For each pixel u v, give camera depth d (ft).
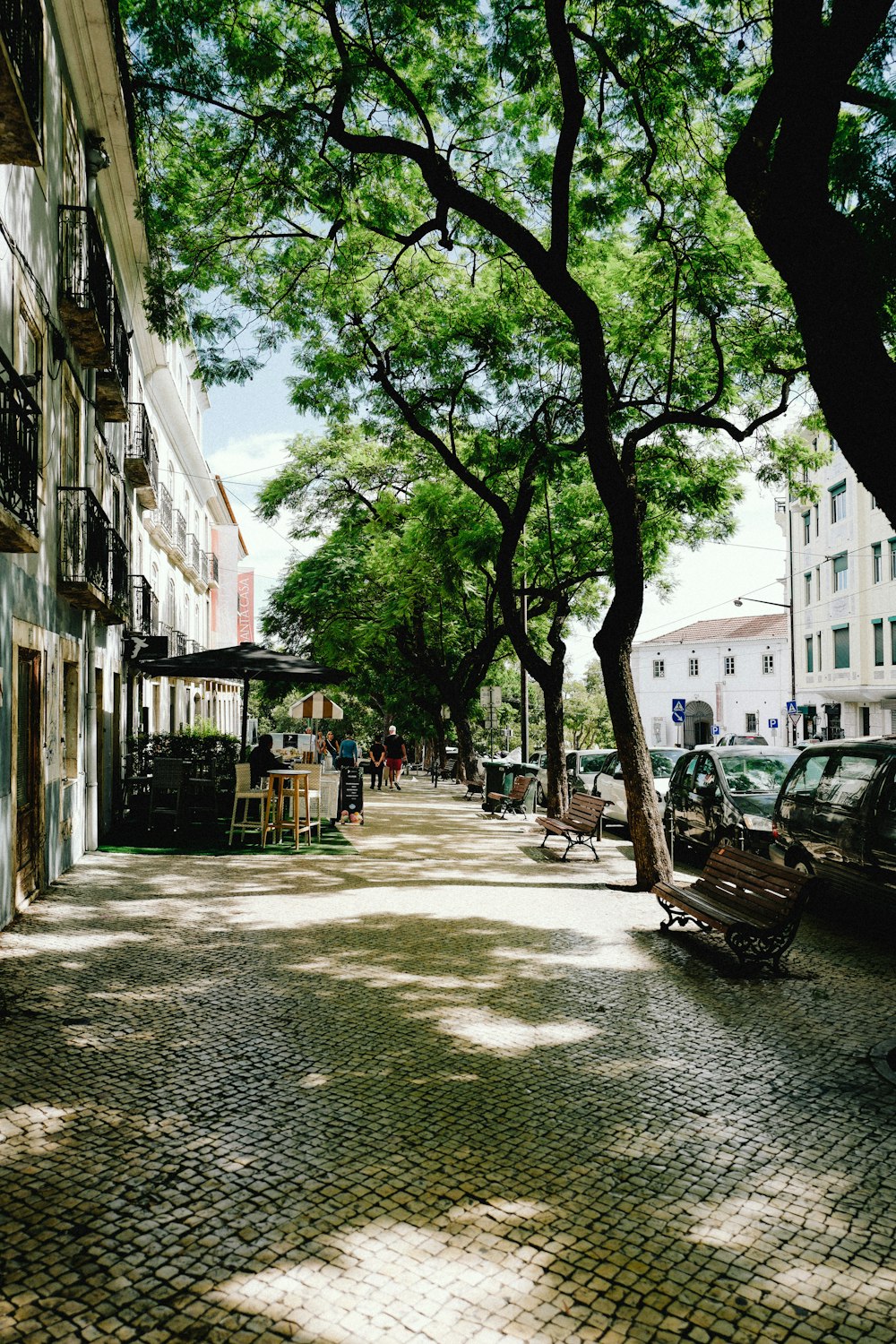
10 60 20.43
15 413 23.58
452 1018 19.43
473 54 35.88
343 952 24.97
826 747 32.27
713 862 28.02
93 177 43.37
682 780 45.39
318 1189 12.14
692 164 39.14
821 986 22.43
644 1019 19.72
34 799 31.30
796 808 32.94
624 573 36.19
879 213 20.27
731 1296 10.05
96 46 38.09
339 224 39.40
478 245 46.37
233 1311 9.59
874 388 17.42
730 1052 17.74
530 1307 9.75
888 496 17.53
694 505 56.59
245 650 51.65
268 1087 15.53
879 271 20.07
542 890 35.29
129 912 29.32
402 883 36.14
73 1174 12.39
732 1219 11.62
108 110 42.16
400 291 48.37
